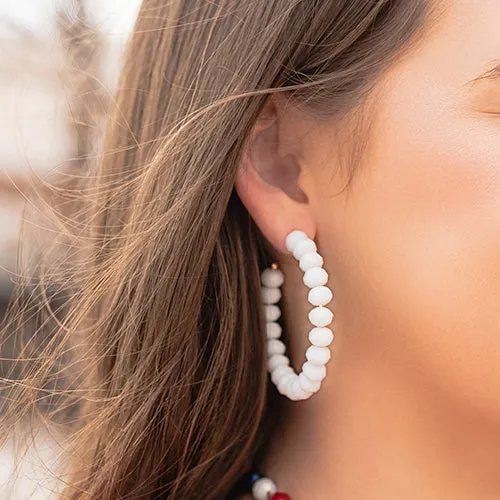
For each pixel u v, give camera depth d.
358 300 1.25
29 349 1.45
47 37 1.74
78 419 1.43
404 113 1.19
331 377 1.30
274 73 1.25
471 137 1.16
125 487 1.35
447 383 1.21
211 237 1.28
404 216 1.19
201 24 1.30
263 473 1.42
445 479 1.28
